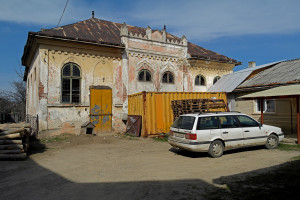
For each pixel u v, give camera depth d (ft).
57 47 44.98
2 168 21.84
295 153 27.30
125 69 52.37
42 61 43.47
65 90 45.73
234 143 27.27
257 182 17.02
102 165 23.12
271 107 48.98
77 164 23.56
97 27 58.44
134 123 46.01
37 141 38.09
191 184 16.88
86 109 46.98
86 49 47.96
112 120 49.98
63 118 44.70
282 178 17.81
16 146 25.43
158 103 44.73
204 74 65.62
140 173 20.04
